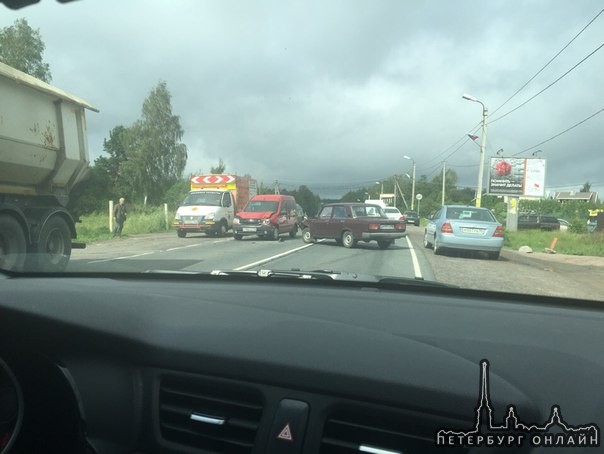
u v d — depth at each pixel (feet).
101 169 226.17
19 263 13.67
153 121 190.80
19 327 8.46
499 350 7.03
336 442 6.30
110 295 9.76
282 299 9.76
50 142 31.30
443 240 48.47
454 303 9.36
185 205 76.54
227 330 7.79
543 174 139.64
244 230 67.82
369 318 8.45
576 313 8.67
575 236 95.61
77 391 8.07
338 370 6.45
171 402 7.51
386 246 56.70
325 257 44.29
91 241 66.18
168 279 12.01
